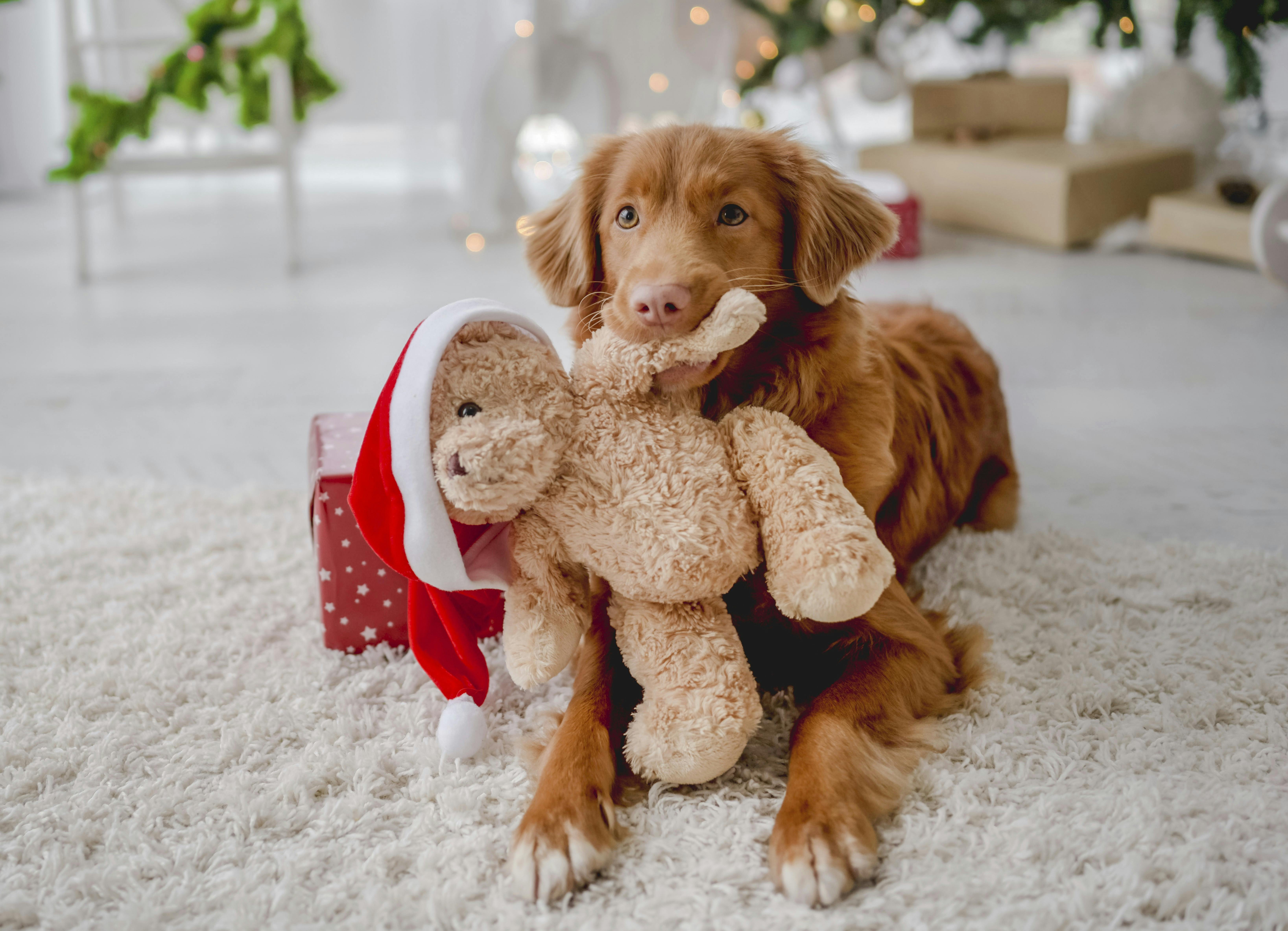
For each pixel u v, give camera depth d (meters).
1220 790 1.42
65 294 4.75
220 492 2.61
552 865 1.27
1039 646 1.83
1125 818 1.37
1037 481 2.65
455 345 1.43
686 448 1.40
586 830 1.31
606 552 1.41
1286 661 1.75
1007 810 1.39
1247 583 2.03
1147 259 4.85
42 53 7.39
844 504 1.36
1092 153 5.24
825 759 1.39
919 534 2.01
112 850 1.39
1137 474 2.66
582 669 1.61
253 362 3.75
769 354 1.62
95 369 3.70
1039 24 6.08
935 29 6.59
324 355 3.81
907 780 1.43
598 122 5.79
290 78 4.99
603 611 1.66
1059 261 4.87
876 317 2.27
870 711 1.49
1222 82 5.78
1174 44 5.45
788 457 1.39
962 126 6.03
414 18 6.18
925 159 5.65
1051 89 5.91
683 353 1.38
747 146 1.60
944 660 1.65
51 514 2.49
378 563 1.83
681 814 1.41
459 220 5.90
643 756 1.43
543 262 1.78
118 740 1.61
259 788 1.51
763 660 1.73
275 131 4.93
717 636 1.45
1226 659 1.76
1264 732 1.56
